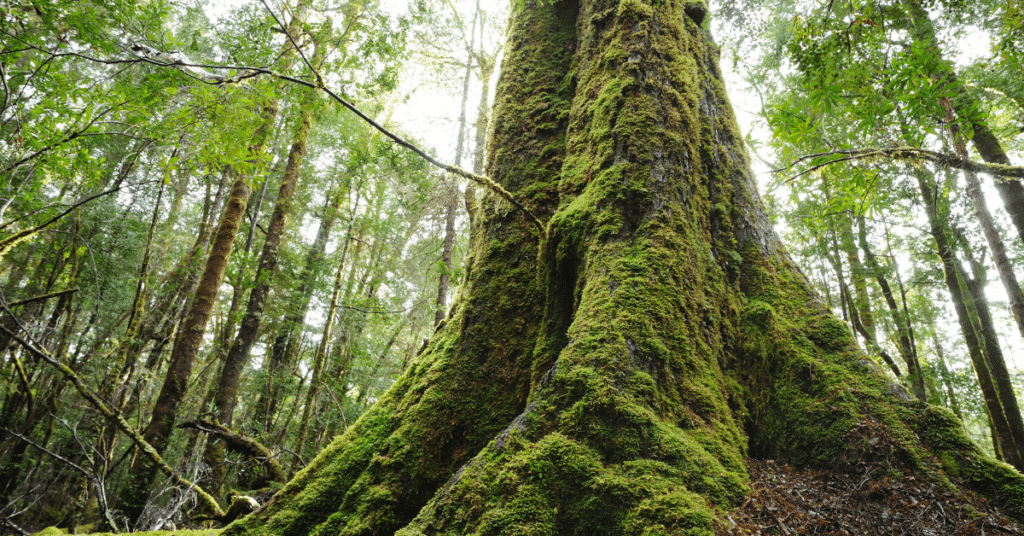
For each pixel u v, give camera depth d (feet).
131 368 30.37
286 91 23.99
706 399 9.45
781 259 13.01
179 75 13.69
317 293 46.65
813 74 12.48
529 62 18.02
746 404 10.71
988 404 33.04
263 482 23.63
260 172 13.48
